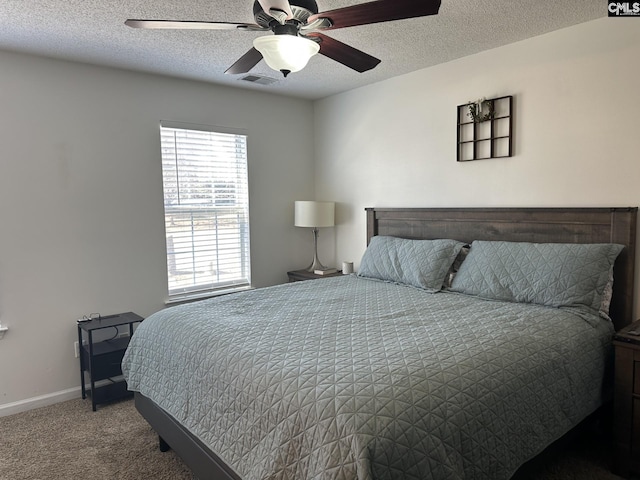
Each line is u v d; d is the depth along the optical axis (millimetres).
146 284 3449
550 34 2658
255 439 1514
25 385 2934
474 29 2598
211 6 2195
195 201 3727
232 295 2824
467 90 3123
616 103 2418
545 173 2744
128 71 3271
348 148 4129
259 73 3434
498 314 2205
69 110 3031
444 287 2924
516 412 1582
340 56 2055
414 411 1300
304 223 4113
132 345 2445
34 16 2279
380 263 3342
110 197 3234
